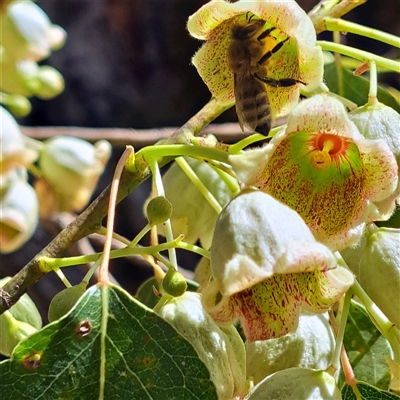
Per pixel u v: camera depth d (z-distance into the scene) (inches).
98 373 5.1
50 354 5.0
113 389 5.0
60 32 7.5
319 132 5.0
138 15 14.5
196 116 6.0
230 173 5.5
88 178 7.7
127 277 14.3
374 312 5.3
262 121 5.6
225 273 4.8
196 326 5.3
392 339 5.3
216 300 4.9
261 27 5.6
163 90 14.8
